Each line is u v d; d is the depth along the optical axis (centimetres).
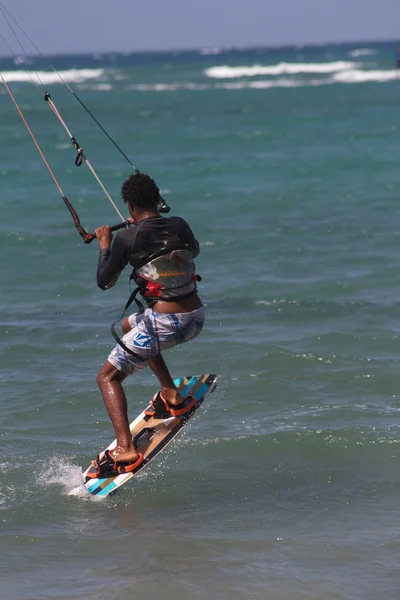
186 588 1800
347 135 12494
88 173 9100
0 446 2578
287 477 2370
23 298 4284
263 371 3172
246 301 4128
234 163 9725
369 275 4575
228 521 2123
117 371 2230
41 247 5400
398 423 2689
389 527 2066
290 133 13025
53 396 2972
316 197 7369
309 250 5244
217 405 2878
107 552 1970
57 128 14825
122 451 2241
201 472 2411
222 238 5666
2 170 9250
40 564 1919
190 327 2162
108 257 2189
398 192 7525
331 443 2553
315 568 1877
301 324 3747
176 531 2072
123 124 15425
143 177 2164
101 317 3947
